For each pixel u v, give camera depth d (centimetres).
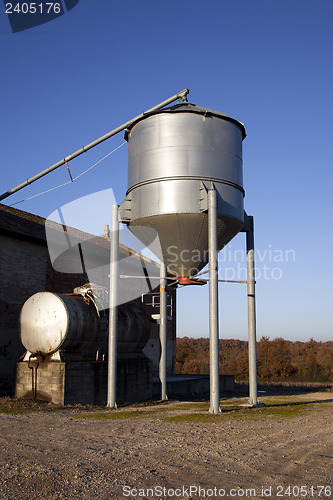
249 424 1059
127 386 1623
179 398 2084
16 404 1324
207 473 612
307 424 1080
